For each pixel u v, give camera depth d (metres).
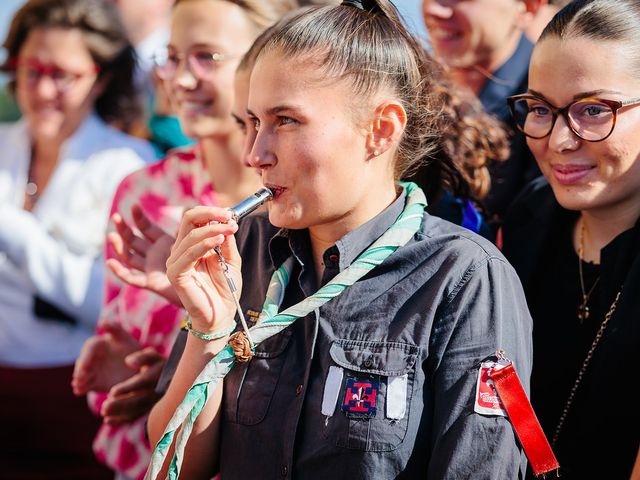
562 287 2.09
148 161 3.45
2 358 3.23
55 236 3.23
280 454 1.71
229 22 2.55
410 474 1.63
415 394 1.65
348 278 1.73
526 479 1.95
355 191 1.72
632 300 1.87
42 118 3.34
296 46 1.70
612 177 1.91
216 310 1.78
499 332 1.66
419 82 1.86
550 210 2.14
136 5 4.28
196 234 1.72
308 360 1.73
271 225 1.96
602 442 1.88
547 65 1.91
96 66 3.39
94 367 2.53
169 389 1.84
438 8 2.83
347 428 1.64
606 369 1.87
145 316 2.56
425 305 1.69
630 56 1.86
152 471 1.69
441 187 2.17
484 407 1.61
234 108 2.22
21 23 3.38
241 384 1.79
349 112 1.70
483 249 1.75
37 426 3.24
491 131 2.44
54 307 3.20
